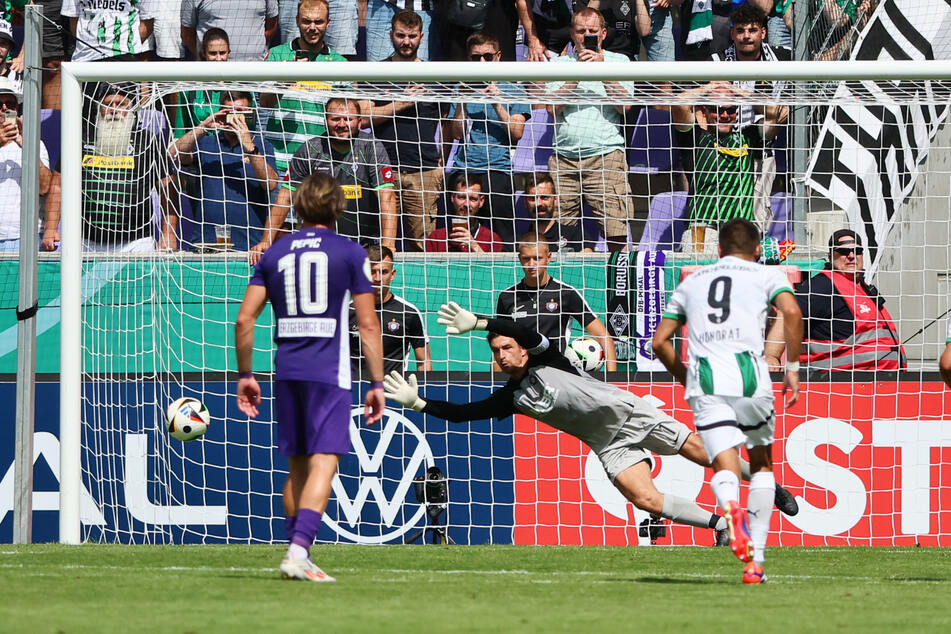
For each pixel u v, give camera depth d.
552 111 40.78
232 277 36.34
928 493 31.70
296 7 44.59
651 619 14.16
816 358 34.66
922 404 31.91
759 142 40.50
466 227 40.16
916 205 38.69
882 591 18.39
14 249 42.47
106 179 37.97
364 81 31.34
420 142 38.56
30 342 30.28
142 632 12.50
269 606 14.95
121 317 35.03
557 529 31.91
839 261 35.03
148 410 32.44
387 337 33.44
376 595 16.56
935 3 40.69
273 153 39.59
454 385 32.22
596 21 42.53
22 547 26.75
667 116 40.66
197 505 32.16
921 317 37.75
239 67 30.83
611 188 40.38
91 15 44.19
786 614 14.94
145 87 35.53
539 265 33.91
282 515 32.19
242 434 32.28
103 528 32.28
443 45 44.47
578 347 31.03
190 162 39.38
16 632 12.47
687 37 43.81
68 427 29.83
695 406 18.88
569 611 14.95
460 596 16.66
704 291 19.05
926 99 34.94
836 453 31.86
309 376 17.95
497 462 32.09
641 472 26.95
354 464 31.97
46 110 43.25
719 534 26.58
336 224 38.72
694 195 39.06
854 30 41.47
